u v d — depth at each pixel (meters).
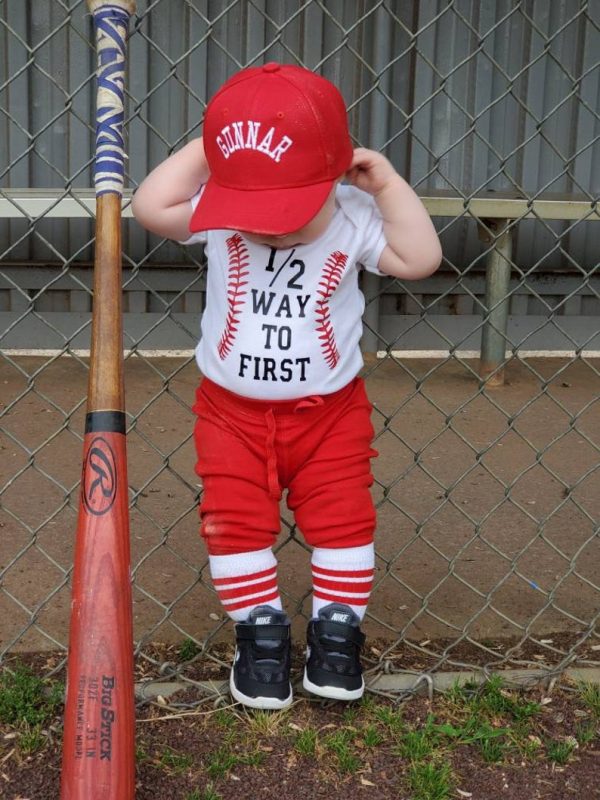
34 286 5.58
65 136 5.54
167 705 2.08
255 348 1.83
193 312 5.76
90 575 1.59
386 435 4.36
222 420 1.92
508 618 2.50
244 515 1.92
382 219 1.91
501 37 5.77
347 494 1.94
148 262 5.66
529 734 2.06
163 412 4.59
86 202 4.03
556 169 6.00
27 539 3.00
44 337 5.66
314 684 2.00
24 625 2.44
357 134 5.62
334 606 1.99
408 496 3.54
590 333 6.16
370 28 5.66
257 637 1.98
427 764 1.93
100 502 1.60
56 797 1.80
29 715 1.99
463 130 5.88
